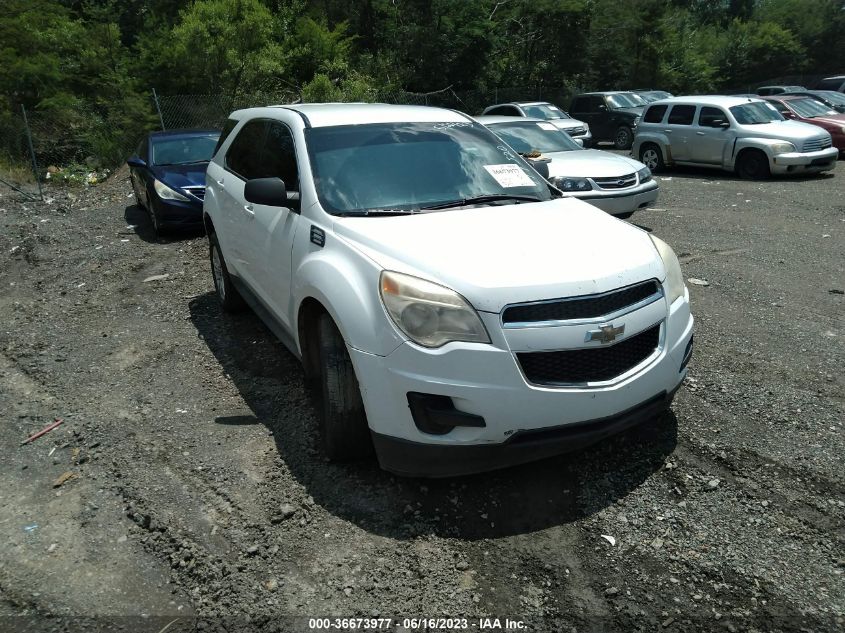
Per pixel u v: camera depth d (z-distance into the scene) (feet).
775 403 14.02
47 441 13.69
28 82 65.46
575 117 75.66
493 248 11.08
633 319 10.71
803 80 125.08
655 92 77.25
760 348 16.98
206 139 35.88
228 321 20.13
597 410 10.48
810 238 28.86
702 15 167.32
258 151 16.80
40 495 11.86
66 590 9.57
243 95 68.23
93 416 14.61
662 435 12.92
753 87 126.52
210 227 20.18
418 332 10.16
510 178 14.48
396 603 9.11
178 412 14.58
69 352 18.45
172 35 69.21
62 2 90.48
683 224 32.55
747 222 32.55
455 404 10.12
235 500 11.38
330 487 11.60
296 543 10.30
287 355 17.26
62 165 57.21
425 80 88.17
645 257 11.49
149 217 36.35
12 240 32.45
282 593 9.34
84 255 29.19
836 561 9.61
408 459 10.70
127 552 10.32
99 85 66.85
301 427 13.60
